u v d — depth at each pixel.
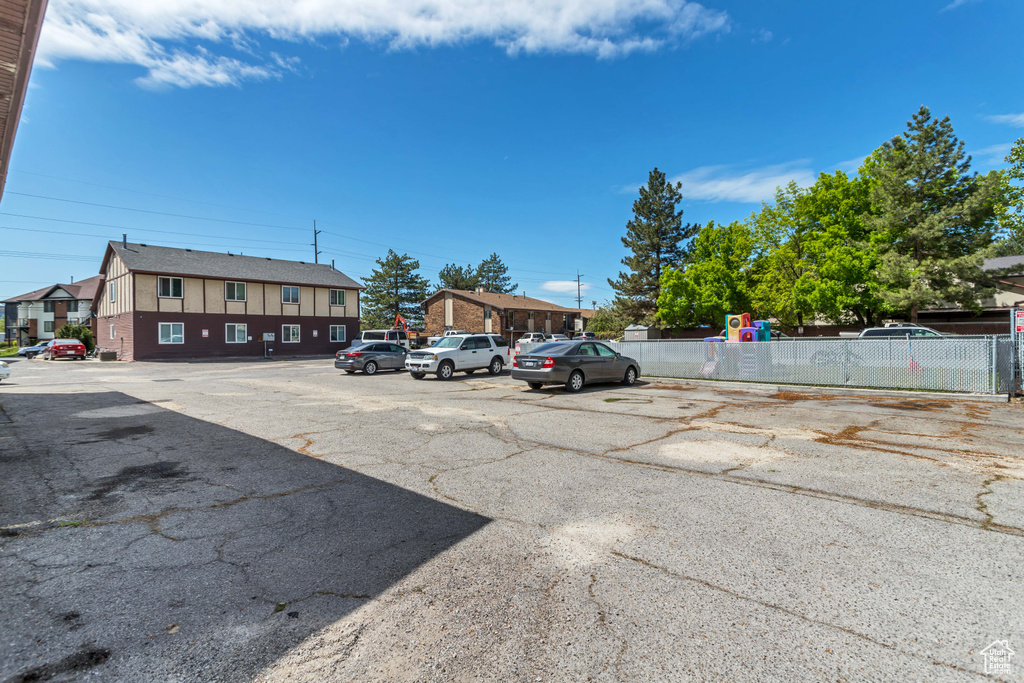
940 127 22.08
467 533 4.01
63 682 2.29
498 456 6.48
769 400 11.63
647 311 41.94
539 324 53.44
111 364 29.28
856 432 7.75
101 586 3.19
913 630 2.64
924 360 12.12
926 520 4.12
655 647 2.53
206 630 2.72
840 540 3.77
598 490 5.05
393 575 3.33
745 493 4.88
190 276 33.91
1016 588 3.05
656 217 41.25
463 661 2.44
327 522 4.27
